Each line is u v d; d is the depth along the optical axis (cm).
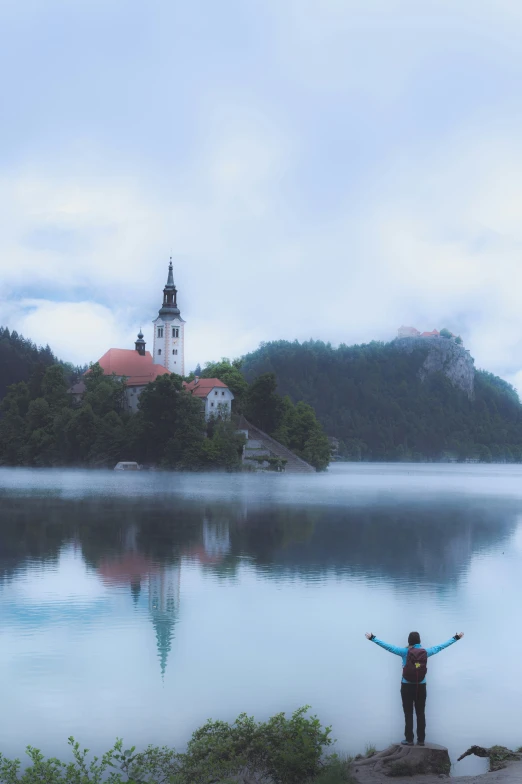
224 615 4284
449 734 2647
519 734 2656
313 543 7356
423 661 2248
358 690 3091
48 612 4319
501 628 4031
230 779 2050
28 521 9131
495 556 6581
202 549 6850
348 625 4081
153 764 2255
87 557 6328
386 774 2009
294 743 2177
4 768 2166
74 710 2852
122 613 4309
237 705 2903
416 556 6544
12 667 3338
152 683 3147
